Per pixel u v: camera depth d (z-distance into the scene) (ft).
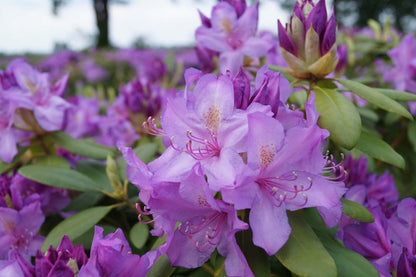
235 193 0.66
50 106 1.24
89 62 4.25
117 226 1.16
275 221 0.69
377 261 0.89
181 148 0.74
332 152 1.24
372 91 0.92
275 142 0.68
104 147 1.30
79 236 0.95
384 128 1.79
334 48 0.94
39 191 1.17
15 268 0.69
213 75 0.73
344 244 0.94
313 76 0.98
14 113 1.23
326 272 0.66
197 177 0.69
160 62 2.07
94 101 1.97
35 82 1.24
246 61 1.30
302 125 0.75
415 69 1.47
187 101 0.75
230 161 0.67
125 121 1.67
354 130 0.84
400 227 0.90
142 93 1.49
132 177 0.73
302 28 0.95
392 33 2.04
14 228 1.03
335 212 0.74
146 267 0.75
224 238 0.73
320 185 0.71
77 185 1.05
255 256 0.75
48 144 1.32
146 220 1.01
